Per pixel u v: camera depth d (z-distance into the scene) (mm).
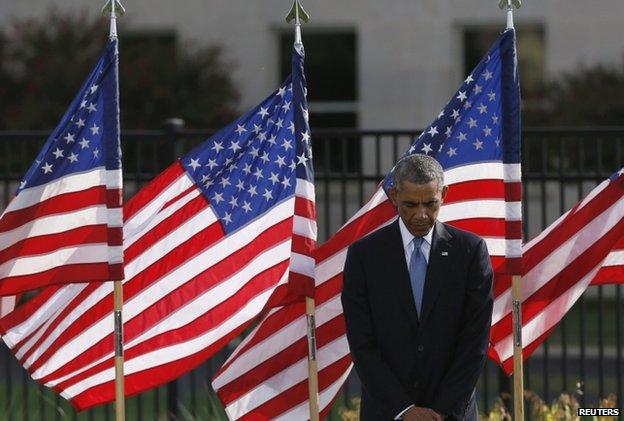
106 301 25234
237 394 24797
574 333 52188
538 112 61312
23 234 23750
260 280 24828
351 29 67062
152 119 61781
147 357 25000
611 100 59875
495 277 24875
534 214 60844
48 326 25328
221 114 62906
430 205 19812
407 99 66062
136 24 66812
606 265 25734
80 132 23828
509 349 24969
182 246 25047
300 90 23766
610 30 63438
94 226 23906
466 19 65375
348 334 20625
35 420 35375
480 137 24016
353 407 33000
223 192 24969
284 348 24750
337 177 30172
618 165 28719
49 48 63031
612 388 40906
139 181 30781
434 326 20344
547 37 64188
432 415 19922
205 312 24969
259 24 66500
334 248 24531
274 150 24781
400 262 20453
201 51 63906
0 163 54688
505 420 29141
